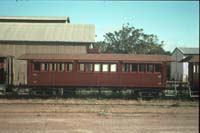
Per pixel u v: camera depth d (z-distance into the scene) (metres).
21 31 34.38
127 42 71.19
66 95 26.78
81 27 36.94
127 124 16.08
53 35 34.53
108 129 14.81
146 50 69.81
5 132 13.85
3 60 28.11
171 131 14.70
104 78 26.45
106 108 21.23
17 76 33.06
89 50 31.22
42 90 26.50
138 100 26.02
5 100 24.78
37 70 26.55
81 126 15.37
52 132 13.99
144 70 26.69
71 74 26.47
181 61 30.61
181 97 27.08
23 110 19.98
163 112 20.06
